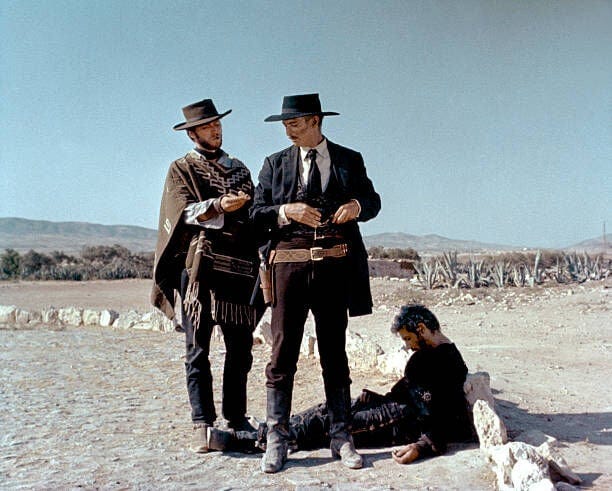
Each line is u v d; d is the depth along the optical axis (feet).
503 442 15.48
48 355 32.94
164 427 19.53
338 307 15.94
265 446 16.63
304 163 16.07
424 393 16.05
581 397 21.88
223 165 17.51
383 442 16.87
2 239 570.46
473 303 61.72
